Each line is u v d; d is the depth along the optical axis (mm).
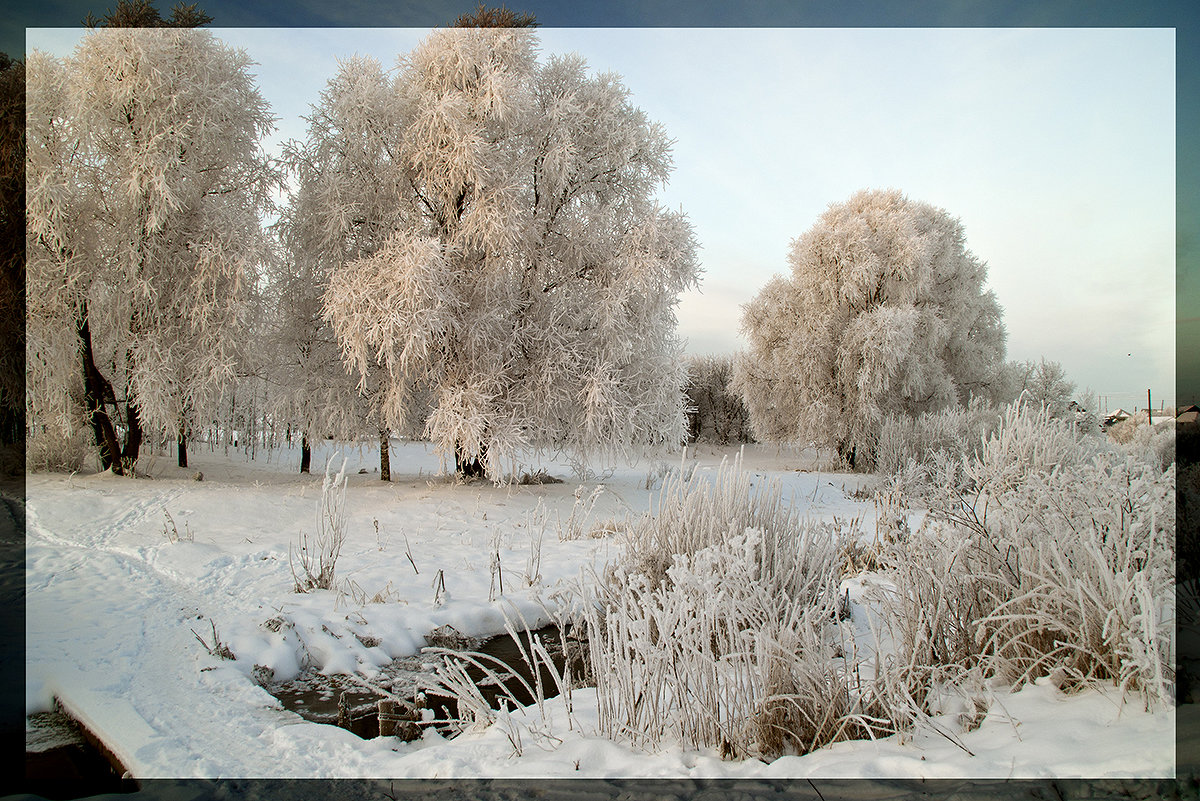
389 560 7285
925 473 9648
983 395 24953
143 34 11602
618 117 13930
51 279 11359
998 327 27000
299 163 13031
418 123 12273
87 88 11391
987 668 3225
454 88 12648
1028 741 2615
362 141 12492
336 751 3271
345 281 11570
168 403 11734
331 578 6211
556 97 13430
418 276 10750
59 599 5602
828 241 20781
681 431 14664
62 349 11578
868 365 19297
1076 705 2857
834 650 3742
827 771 2629
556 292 13539
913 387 21281
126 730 3416
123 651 4531
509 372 12922
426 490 12578
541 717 3465
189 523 9055
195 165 12461
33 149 11094
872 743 2861
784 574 4875
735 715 3256
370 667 4695
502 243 11945
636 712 3186
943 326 22594
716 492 5855
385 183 12883
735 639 3186
